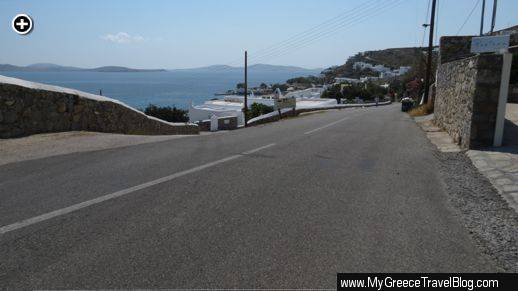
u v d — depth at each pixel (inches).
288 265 146.1
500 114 340.2
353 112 1342.3
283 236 171.2
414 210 207.2
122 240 164.4
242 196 226.5
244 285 132.5
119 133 538.9
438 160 338.0
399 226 184.9
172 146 403.5
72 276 136.0
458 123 415.8
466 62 390.6
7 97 389.1
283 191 238.1
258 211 201.9
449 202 221.3
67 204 207.5
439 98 626.5
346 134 536.7
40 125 426.6
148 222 184.4
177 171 284.5
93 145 393.1
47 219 186.1
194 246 160.1
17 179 255.4
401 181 265.7
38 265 143.0
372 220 191.9
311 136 510.0
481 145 349.7
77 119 471.5
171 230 175.6
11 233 169.8
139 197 221.5
